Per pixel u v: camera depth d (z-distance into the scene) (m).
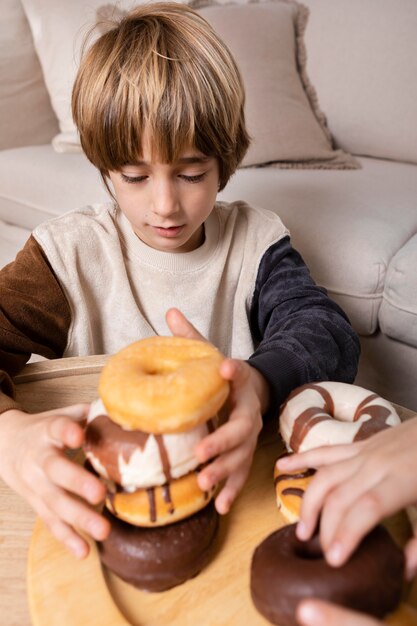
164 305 0.83
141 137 0.63
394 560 0.36
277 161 1.38
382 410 0.49
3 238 1.67
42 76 1.66
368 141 1.46
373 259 1.04
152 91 0.63
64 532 0.41
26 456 0.44
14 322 0.70
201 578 0.41
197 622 0.38
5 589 0.40
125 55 0.66
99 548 0.41
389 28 1.39
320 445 0.46
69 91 1.56
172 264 0.81
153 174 0.66
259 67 1.39
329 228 1.10
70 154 1.57
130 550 0.39
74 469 0.40
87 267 0.79
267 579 0.36
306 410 0.49
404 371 1.08
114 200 0.87
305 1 1.51
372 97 1.42
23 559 0.43
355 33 1.43
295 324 0.67
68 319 0.77
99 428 0.40
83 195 1.39
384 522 0.44
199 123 0.65
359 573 0.34
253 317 0.84
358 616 0.29
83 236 0.78
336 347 0.66
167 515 0.40
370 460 0.40
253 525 0.45
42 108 1.68
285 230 0.86
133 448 0.38
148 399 0.37
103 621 0.37
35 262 0.74
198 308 0.83
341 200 1.18
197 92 0.65
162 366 0.41
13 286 0.72
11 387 0.57
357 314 1.08
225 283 0.84
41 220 1.52
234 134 0.71
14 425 0.48
